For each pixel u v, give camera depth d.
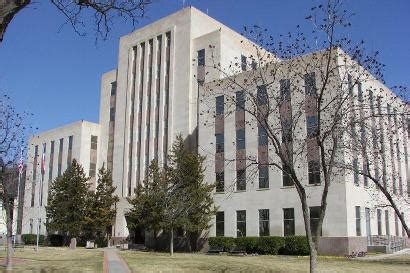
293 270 23.33
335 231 36.78
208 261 29.16
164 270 23.34
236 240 41.62
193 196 39.97
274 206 41.34
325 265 26.33
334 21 15.02
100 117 68.81
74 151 68.31
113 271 22.91
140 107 60.28
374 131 23.08
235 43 54.47
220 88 42.06
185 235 46.81
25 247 56.12
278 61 19.16
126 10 8.45
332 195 37.41
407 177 45.28
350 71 18.33
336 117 15.80
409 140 46.59
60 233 64.25
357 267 25.00
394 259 31.23
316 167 23.47
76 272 22.58
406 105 22.36
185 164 41.12
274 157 41.38
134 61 62.91
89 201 56.03
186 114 53.56
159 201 40.47
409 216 48.16
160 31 59.47
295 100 21.59
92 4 8.15
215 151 46.09
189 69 54.62
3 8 5.61
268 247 39.12
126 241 56.88
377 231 40.78
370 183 39.78
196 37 56.03
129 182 59.22
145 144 58.12
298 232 39.34
